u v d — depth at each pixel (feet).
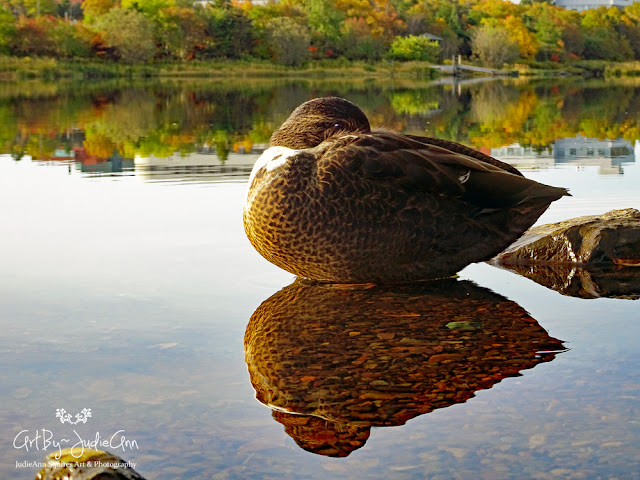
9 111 71.00
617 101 95.04
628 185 27.73
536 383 11.16
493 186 16.06
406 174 15.48
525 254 18.98
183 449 9.30
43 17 222.07
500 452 9.09
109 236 20.20
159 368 11.87
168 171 32.01
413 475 8.62
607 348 12.59
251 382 11.34
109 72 199.72
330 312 14.78
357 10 315.17
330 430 9.77
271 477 8.63
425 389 11.05
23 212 23.04
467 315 14.60
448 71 262.67
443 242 16.07
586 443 9.26
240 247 19.27
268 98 99.66
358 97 104.68
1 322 13.88
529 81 192.44
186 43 241.14
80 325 13.78
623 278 17.34
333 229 15.28
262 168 15.70
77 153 38.96
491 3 382.42
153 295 15.58
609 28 348.59
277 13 282.56
